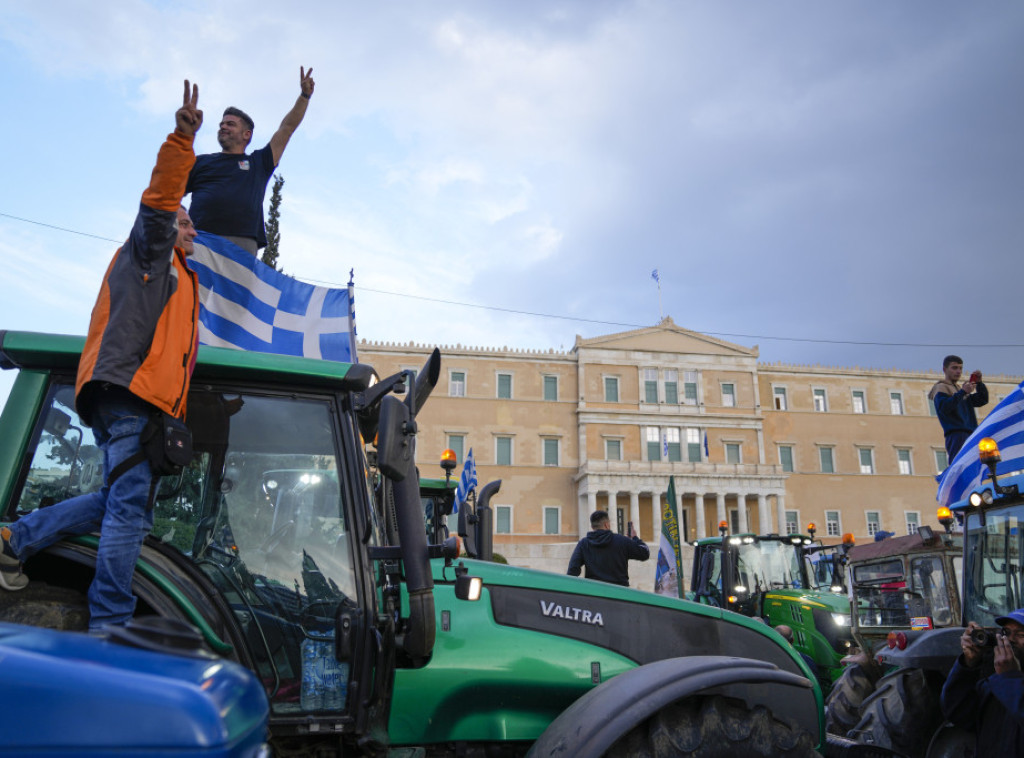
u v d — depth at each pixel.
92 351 2.86
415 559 3.30
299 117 5.77
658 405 61.78
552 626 3.83
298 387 3.36
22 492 3.00
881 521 62.22
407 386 3.45
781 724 3.49
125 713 1.28
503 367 61.31
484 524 6.33
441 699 3.53
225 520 3.16
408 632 3.31
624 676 3.43
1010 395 7.48
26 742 1.25
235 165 5.52
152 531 3.07
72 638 1.52
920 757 5.43
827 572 17.47
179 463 2.90
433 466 58.16
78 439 3.11
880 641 11.16
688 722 3.28
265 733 1.56
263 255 14.34
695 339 64.00
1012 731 4.38
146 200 2.85
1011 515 5.75
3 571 2.76
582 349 62.22
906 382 65.56
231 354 3.29
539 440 60.28
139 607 2.97
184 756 1.27
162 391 2.87
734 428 62.31
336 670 3.12
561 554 53.31
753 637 4.09
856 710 7.10
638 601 4.01
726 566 13.58
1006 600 5.70
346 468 3.31
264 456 3.26
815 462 63.00
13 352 3.11
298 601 3.13
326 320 5.67
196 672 1.44
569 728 3.17
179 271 3.14
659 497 58.06
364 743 3.08
